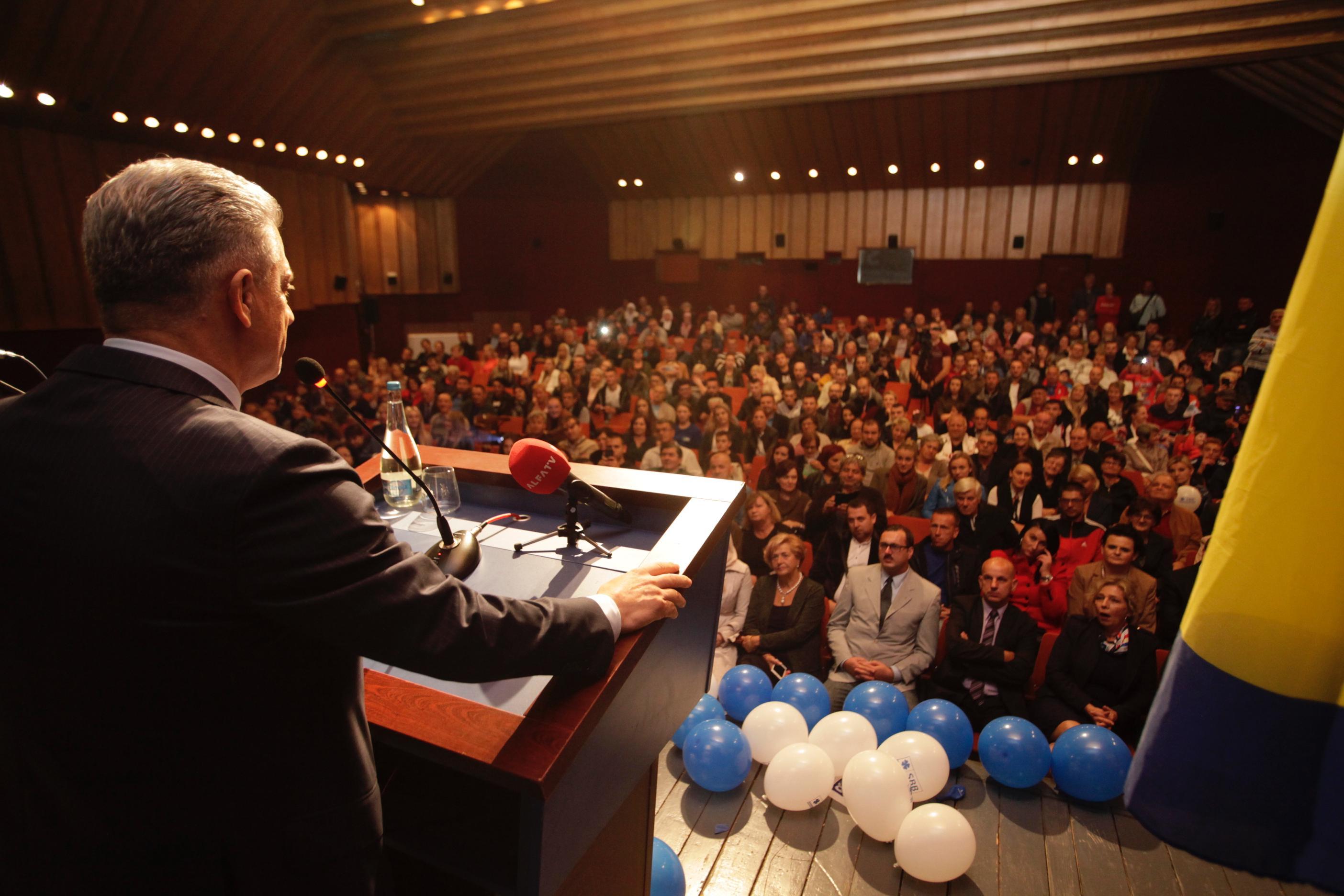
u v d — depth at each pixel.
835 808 2.78
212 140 10.63
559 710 0.94
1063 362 9.95
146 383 0.78
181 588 0.71
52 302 9.62
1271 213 12.55
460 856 1.14
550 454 1.29
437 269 16.48
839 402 7.39
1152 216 14.23
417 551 1.34
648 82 10.41
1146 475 5.71
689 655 1.33
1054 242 15.12
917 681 3.59
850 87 10.02
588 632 0.95
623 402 9.45
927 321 15.89
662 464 5.88
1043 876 2.46
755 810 2.76
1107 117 12.42
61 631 0.73
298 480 0.74
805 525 5.06
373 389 9.95
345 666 0.86
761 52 9.46
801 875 2.46
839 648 3.62
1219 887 2.42
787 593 3.78
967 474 5.29
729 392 8.80
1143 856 2.55
